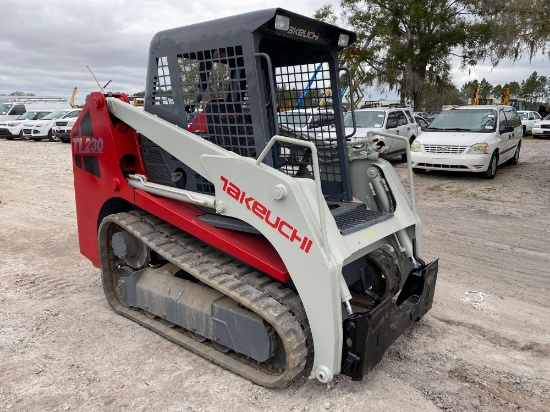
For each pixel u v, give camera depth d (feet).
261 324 10.40
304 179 10.36
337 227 10.55
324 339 9.90
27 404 10.14
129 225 13.03
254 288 10.84
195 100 11.94
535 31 46.16
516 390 10.93
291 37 11.51
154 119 12.14
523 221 25.80
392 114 46.14
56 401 10.27
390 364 11.90
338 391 10.74
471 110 41.04
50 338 12.88
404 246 13.23
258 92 10.70
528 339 13.26
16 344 12.51
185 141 11.57
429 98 130.72
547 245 21.74
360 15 104.63
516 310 15.07
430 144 37.96
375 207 13.91
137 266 13.79
